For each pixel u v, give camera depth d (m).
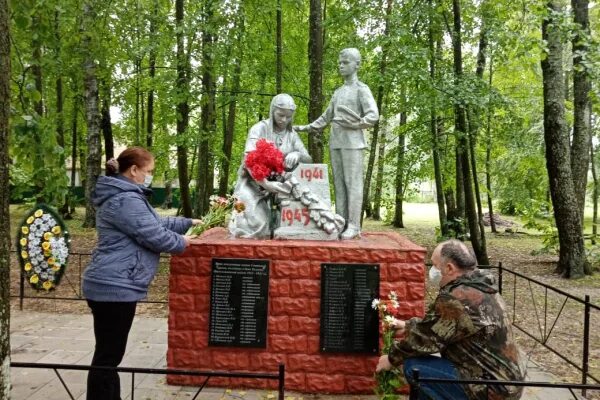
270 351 4.22
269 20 13.16
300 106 14.64
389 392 3.60
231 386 4.24
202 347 4.26
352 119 4.83
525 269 10.99
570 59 12.59
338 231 4.70
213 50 9.61
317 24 8.48
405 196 17.28
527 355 5.45
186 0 11.15
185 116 10.36
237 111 15.08
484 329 2.91
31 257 5.98
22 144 3.81
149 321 6.25
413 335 3.14
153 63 11.85
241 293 4.21
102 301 3.29
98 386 3.30
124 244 3.37
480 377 2.92
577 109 10.93
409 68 9.86
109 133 15.22
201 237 4.73
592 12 12.10
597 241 11.84
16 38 4.81
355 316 4.16
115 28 9.52
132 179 3.58
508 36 8.65
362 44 10.47
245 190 4.86
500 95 10.06
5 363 2.02
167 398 3.99
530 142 16.00
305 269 4.20
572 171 11.04
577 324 6.70
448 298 2.98
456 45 10.41
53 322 6.13
